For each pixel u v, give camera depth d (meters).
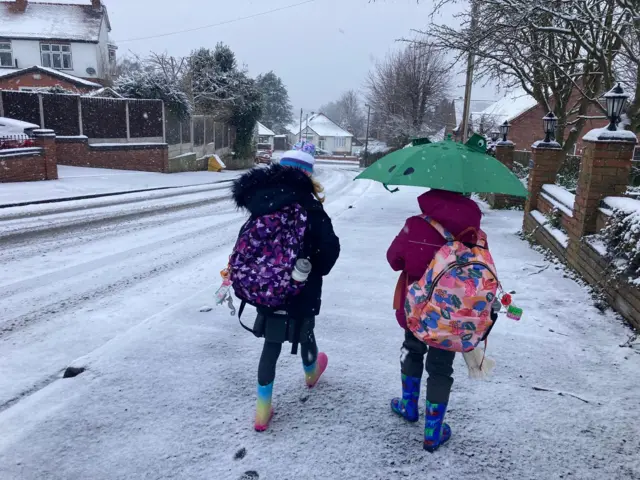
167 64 31.00
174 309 4.71
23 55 38.12
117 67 47.22
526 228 8.77
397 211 12.12
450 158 2.46
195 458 2.52
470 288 2.34
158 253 7.89
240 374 3.41
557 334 4.19
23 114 18.92
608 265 4.84
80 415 2.89
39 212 10.88
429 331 2.40
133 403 3.03
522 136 34.81
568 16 9.23
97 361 3.58
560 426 2.86
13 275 6.45
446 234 2.43
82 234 9.12
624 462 2.55
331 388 3.25
